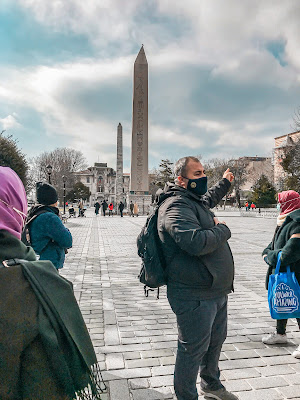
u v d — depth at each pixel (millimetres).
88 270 8008
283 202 3672
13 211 1279
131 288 6348
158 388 2945
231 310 5098
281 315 3416
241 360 3482
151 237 2488
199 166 2570
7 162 17234
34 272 1206
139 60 29875
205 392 2715
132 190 30250
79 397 1207
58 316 1189
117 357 3520
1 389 1044
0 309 1084
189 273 2332
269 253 3604
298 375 3195
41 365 1104
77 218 34125
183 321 2371
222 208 66000
